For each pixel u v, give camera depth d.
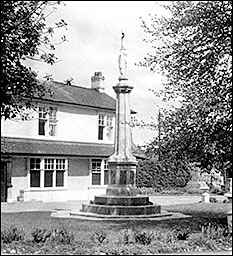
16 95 12.11
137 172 41.81
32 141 29.97
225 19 13.86
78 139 33.50
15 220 17.14
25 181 29.05
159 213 19.83
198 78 14.21
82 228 15.01
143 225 16.12
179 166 15.94
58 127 31.95
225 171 14.70
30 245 11.02
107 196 19.98
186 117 13.67
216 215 20.42
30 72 12.38
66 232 12.05
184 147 13.95
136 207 19.11
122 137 20.62
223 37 13.81
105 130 35.84
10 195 27.62
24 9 11.44
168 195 39.44
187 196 38.41
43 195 30.05
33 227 14.91
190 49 14.24
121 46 21.02
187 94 13.89
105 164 34.75
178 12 14.48
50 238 11.77
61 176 31.66
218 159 13.88
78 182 32.84
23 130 29.62
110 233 13.72
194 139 13.67
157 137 14.39
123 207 19.00
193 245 11.61
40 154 29.28
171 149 14.20
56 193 30.97
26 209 23.03
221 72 14.04
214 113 13.42
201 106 13.31
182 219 18.33
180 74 14.35
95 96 37.19
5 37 11.05
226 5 13.77
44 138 30.89
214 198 31.30
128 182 20.41
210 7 13.88
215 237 12.41
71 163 32.44
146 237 11.71
